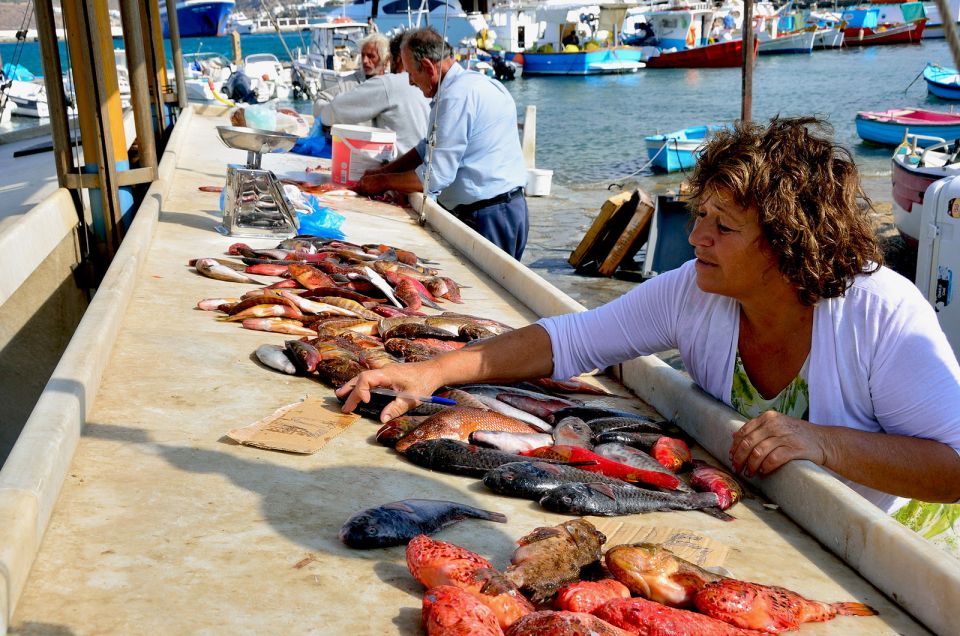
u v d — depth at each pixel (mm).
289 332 4219
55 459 2459
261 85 38125
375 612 2020
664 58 61219
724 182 2674
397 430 3021
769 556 2475
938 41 70750
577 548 2227
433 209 7438
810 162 2646
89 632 1870
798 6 79062
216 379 3553
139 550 2219
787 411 3021
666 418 3555
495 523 2521
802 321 2881
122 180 7098
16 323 5762
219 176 9016
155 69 11891
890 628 2143
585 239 13164
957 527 3074
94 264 6941
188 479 2643
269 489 2623
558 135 30656
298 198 7137
